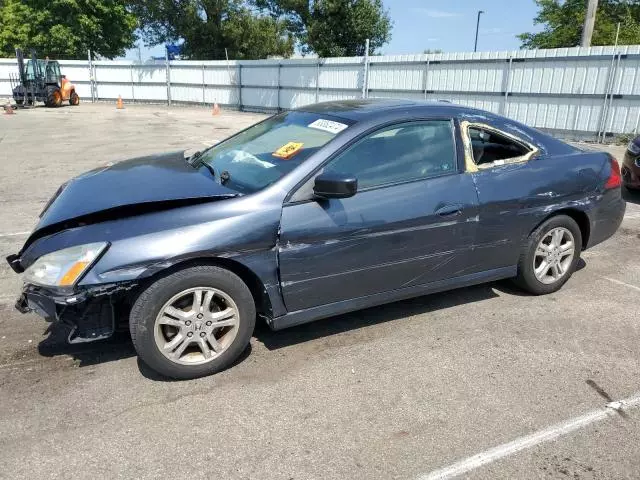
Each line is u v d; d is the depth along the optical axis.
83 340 3.13
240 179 3.66
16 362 3.51
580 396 3.18
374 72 20.64
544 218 4.31
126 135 16.17
